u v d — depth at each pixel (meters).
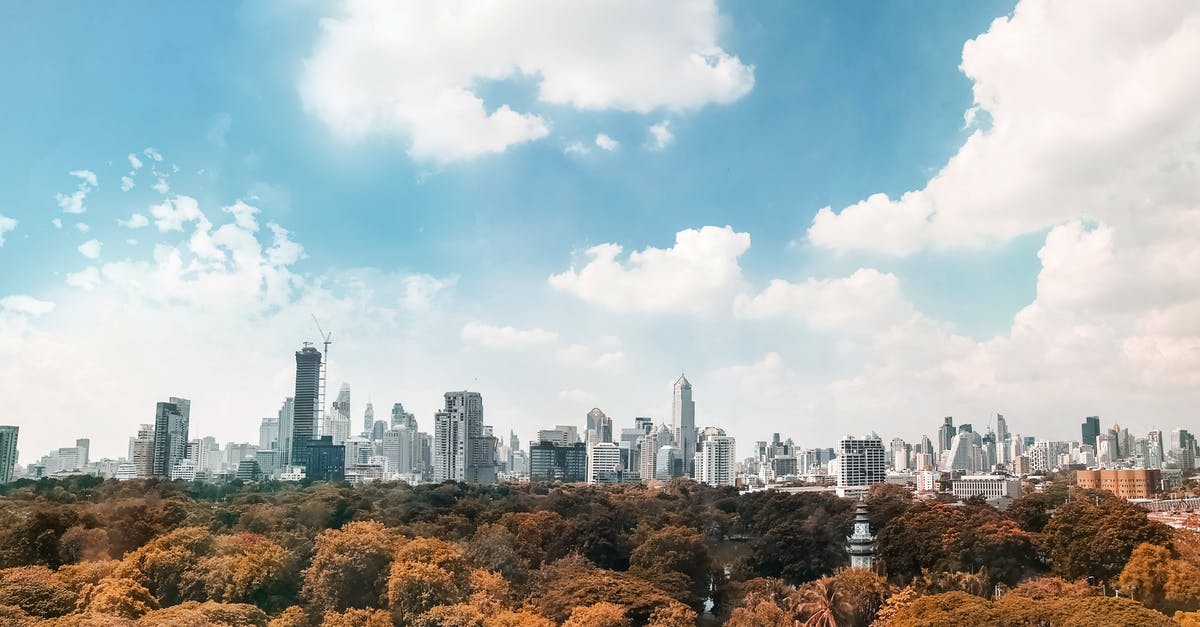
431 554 140.38
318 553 143.00
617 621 124.81
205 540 145.75
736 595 169.00
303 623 123.25
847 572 151.12
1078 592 138.75
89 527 165.62
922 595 134.38
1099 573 153.50
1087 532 157.50
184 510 191.62
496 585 139.75
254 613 117.31
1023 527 193.38
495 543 173.12
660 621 129.00
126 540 165.00
